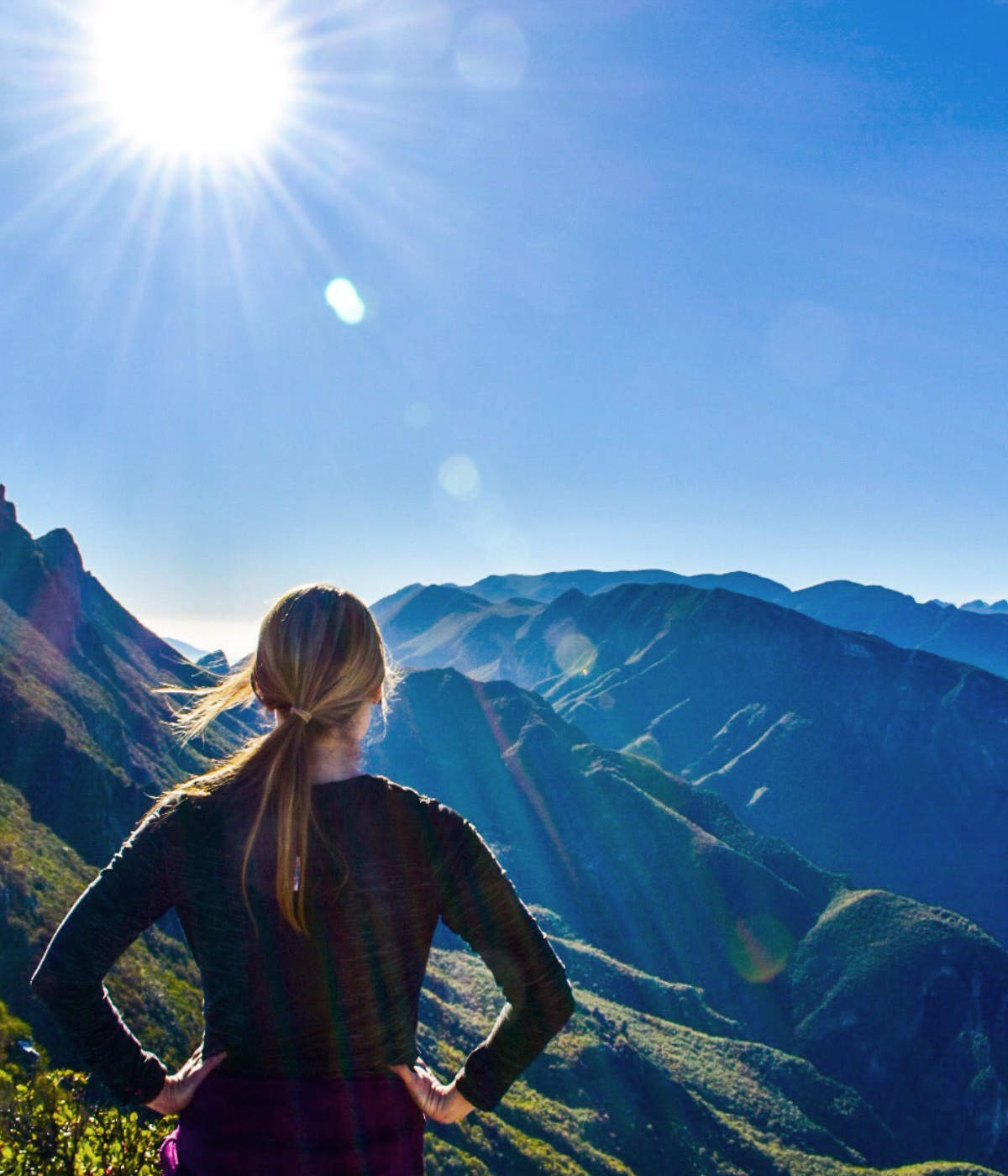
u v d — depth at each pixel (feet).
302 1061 5.83
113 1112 16.35
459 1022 322.75
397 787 6.67
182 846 6.23
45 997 6.01
